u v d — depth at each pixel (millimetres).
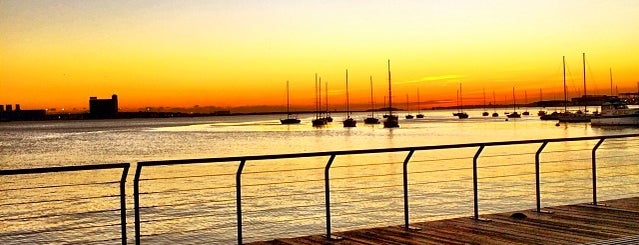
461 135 78562
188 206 19000
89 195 24719
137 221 6672
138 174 6609
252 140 75000
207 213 17453
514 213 9180
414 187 22141
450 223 8617
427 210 16375
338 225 14734
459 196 18953
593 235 7617
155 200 21266
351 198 19688
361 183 24719
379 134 86125
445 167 32938
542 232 7883
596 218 8758
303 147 59812
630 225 8203
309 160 40156
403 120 184250
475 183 8930
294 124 152875
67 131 145250
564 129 90688
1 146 73500
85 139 90250
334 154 7695
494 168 31094
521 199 17812
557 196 18406
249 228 14695
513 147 50031
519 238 7562
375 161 37938
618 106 87062
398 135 81625
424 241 7496
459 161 37375
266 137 83000
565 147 47688
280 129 121000
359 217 15750
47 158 52125
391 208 17094
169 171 35375
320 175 29422
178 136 93750
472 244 7293
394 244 7375
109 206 20672
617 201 10250
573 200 17375
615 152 40000
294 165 36812
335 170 32062
